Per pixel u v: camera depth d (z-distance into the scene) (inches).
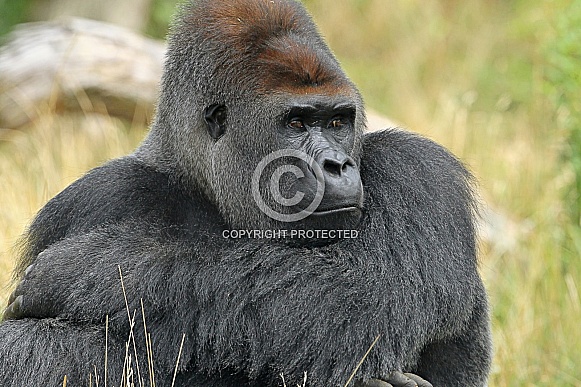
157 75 1109.1
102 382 536.4
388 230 547.2
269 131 548.4
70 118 1135.0
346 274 533.3
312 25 577.9
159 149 609.0
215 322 534.9
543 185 1126.4
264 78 549.3
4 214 904.3
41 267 566.3
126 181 594.2
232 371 550.3
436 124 1341.0
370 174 567.8
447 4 1854.1
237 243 561.0
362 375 528.4
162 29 1718.8
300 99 541.0
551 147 1167.6
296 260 537.6
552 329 853.8
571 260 940.0
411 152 576.7
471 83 1606.8
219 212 584.4
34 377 535.8
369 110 1117.7
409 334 534.0
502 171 1195.9
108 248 555.2
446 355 593.3
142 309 531.5
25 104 1085.1
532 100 1430.9
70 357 537.3
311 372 527.2
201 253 551.5
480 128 1348.4
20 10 1662.2
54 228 607.2
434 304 540.4
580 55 1011.9
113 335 542.9
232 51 559.5
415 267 540.7
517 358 797.9
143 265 542.9
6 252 822.5
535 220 1033.5
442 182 571.2
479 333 597.6
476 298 583.8
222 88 561.9
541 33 1542.8
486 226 995.9
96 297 542.6
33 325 551.5
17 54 1103.0
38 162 1051.9
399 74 1685.5
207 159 577.3
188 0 601.3
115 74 1090.1
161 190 591.8
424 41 1754.4
